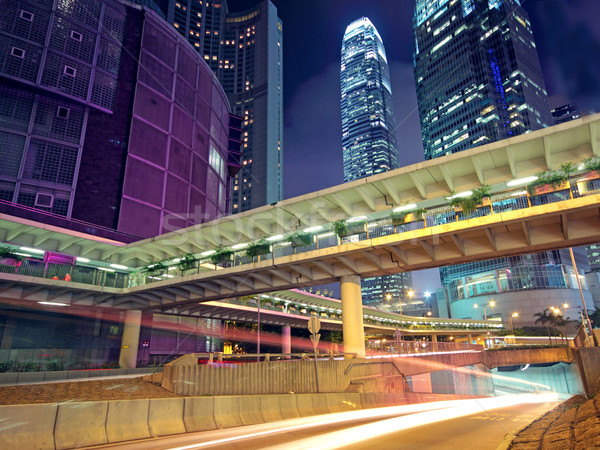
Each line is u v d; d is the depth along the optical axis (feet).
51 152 160.66
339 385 68.08
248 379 57.31
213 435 37.32
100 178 171.01
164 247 114.21
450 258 74.90
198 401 42.39
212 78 257.55
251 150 606.96
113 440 34.09
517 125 526.57
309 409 53.11
